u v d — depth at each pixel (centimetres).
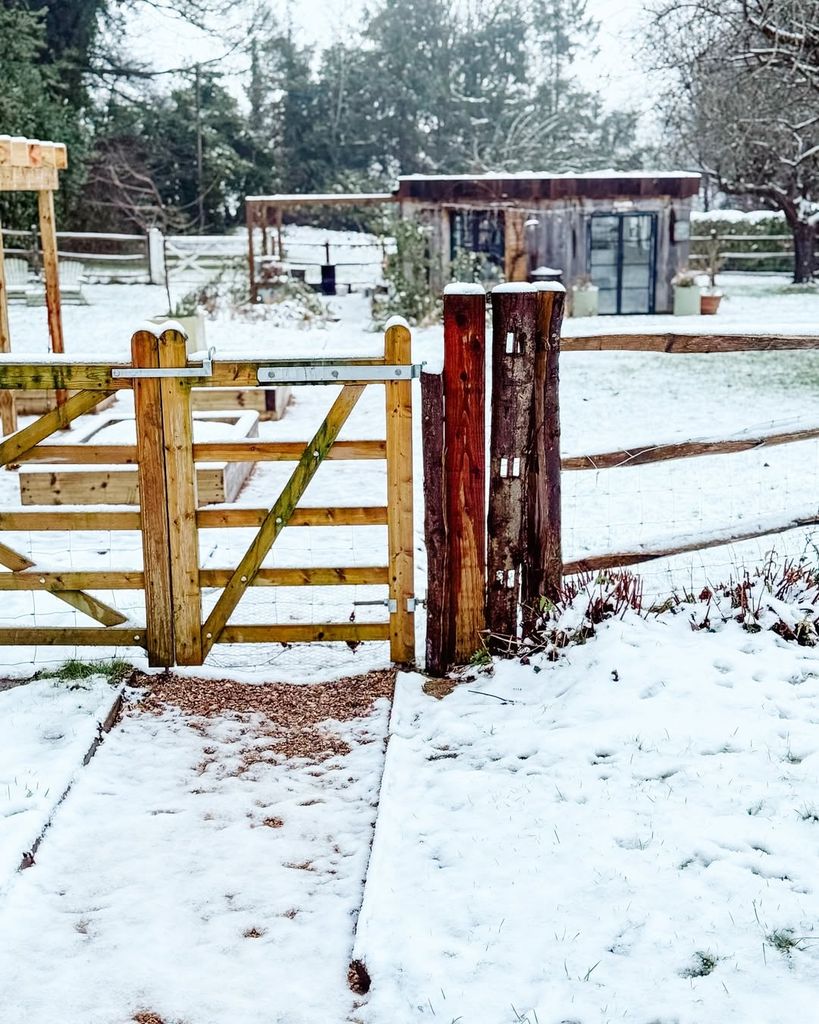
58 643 512
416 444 992
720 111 1942
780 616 478
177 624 507
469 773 392
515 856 335
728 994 265
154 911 331
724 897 303
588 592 522
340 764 423
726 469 862
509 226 2038
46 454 516
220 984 298
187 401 486
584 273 2088
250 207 2095
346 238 3344
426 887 324
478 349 467
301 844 368
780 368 1465
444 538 486
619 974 277
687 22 1559
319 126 3756
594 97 3756
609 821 347
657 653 459
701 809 349
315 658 528
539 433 479
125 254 2844
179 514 496
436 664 499
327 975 301
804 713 405
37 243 2438
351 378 478
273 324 1848
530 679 471
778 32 1371
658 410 1157
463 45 3784
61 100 2702
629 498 787
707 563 614
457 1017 269
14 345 1509
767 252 2919
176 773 419
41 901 338
